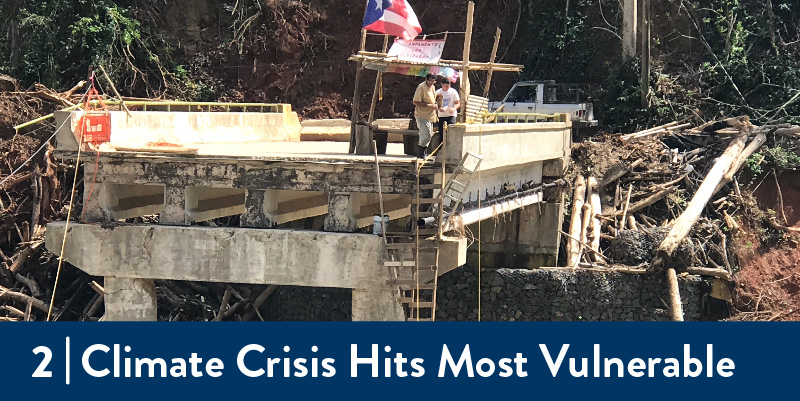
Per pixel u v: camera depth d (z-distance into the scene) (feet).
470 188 62.18
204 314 80.28
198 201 62.18
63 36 116.47
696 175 92.53
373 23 62.59
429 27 125.39
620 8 117.50
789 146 95.30
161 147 60.08
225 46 123.34
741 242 84.69
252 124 87.30
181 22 123.95
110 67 115.85
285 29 122.93
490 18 124.26
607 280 78.38
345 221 56.59
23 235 84.99
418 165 54.34
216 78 122.93
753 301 80.18
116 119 65.41
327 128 94.48
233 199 68.90
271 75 122.83
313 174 56.75
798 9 115.65
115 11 117.08
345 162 55.21
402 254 54.49
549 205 80.94
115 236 59.67
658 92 109.60
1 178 90.79
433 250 53.72
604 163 92.53
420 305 53.72
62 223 61.00
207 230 58.08
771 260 84.74
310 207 67.82
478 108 65.67
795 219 90.68
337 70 123.44
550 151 77.00
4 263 81.82
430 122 59.47
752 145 93.81
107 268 59.88
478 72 123.85
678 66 114.52
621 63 113.29
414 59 61.77
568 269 79.10
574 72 118.11
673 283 76.69
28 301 78.54
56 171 88.22
